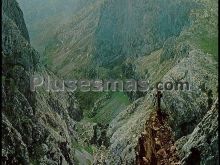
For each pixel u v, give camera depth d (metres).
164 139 15.74
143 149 15.80
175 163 15.49
